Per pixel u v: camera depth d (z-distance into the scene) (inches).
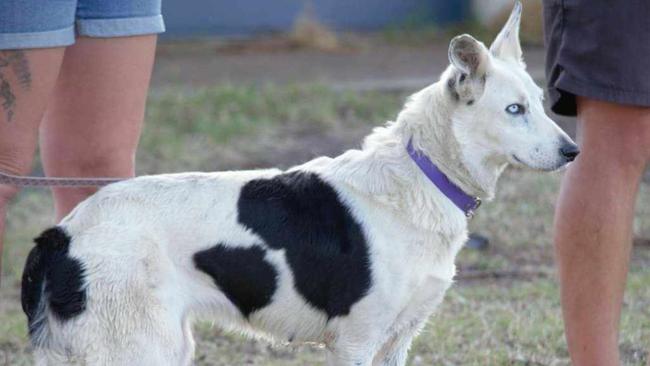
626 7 200.2
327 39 694.5
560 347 260.2
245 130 487.8
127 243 186.2
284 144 471.5
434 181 197.2
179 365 189.8
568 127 462.9
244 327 200.5
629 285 302.4
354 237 193.8
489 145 198.7
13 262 329.1
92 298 184.2
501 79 197.9
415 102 204.5
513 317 279.6
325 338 201.3
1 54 193.6
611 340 212.1
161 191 192.9
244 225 192.1
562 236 211.9
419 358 255.3
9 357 258.2
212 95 526.9
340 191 196.9
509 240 353.1
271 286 194.1
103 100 213.5
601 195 207.6
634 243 346.3
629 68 202.2
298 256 193.3
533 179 416.5
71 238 188.1
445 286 200.5
